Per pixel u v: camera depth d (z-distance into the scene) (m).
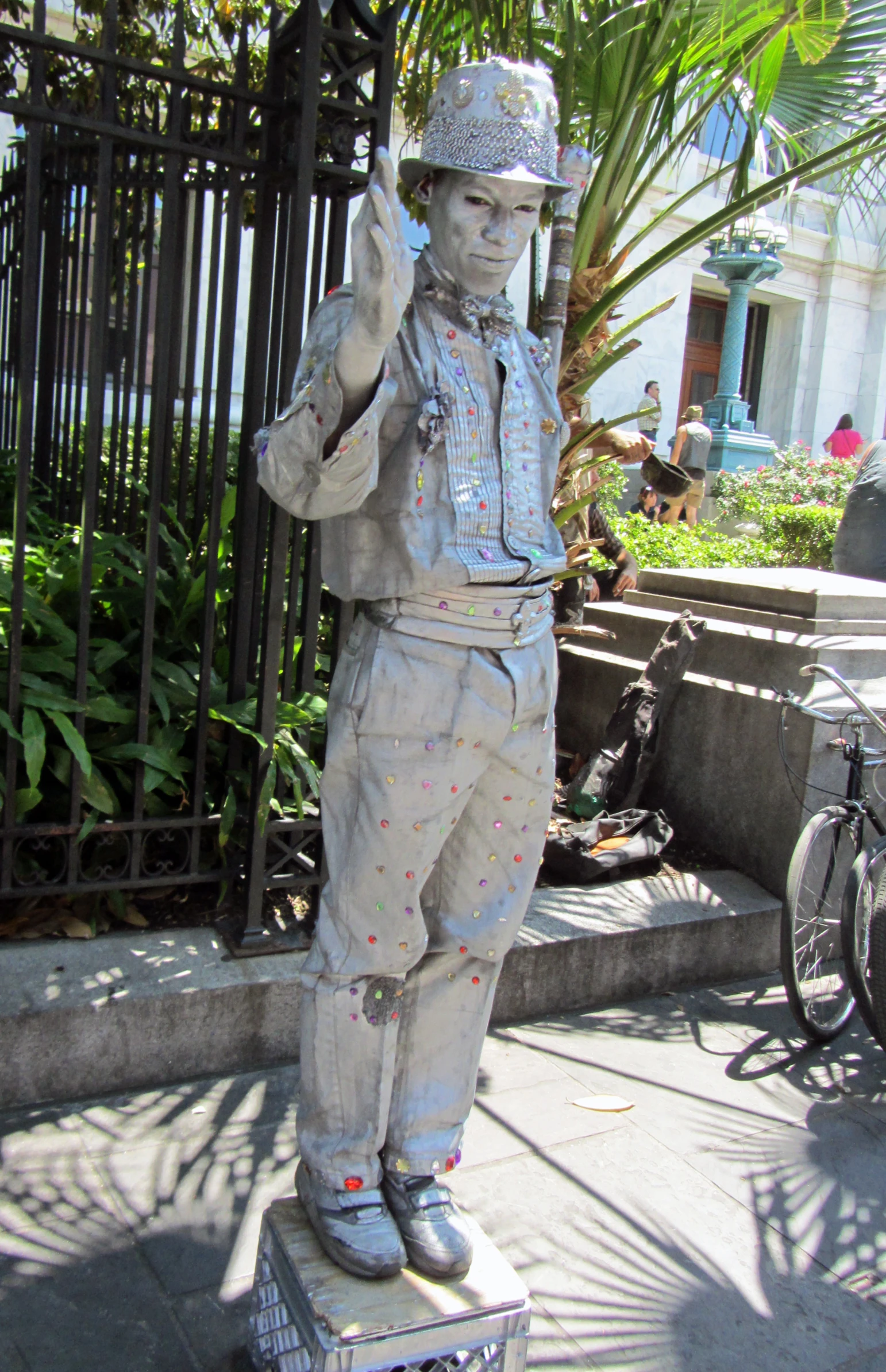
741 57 3.64
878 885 3.13
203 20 5.03
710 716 4.05
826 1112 2.88
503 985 3.16
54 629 2.97
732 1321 2.12
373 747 1.67
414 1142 1.88
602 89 3.98
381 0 3.26
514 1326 1.72
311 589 3.05
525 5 3.78
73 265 4.53
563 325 1.90
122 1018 2.58
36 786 2.95
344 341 1.34
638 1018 3.30
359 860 1.71
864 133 3.72
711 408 13.08
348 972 1.77
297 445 1.43
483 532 1.65
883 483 5.09
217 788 3.17
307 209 2.61
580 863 3.62
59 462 5.09
